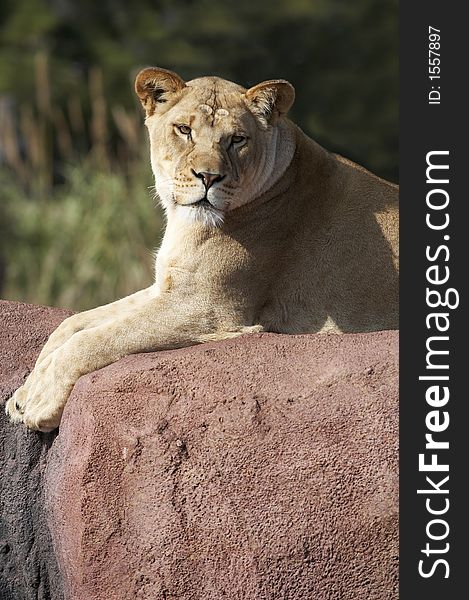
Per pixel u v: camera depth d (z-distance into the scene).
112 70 38.03
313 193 11.77
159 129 11.42
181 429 9.77
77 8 40.41
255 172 11.30
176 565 9.72
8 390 11.02
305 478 9.57
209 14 39.88
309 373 9.86
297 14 39.62
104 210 24.48
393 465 9.52
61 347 10.69
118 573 9.87
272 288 11.62
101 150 25.67
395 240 11.77
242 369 9.93
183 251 11.29
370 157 38.50
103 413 9.91
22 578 11.02
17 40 38.78
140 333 10.93
